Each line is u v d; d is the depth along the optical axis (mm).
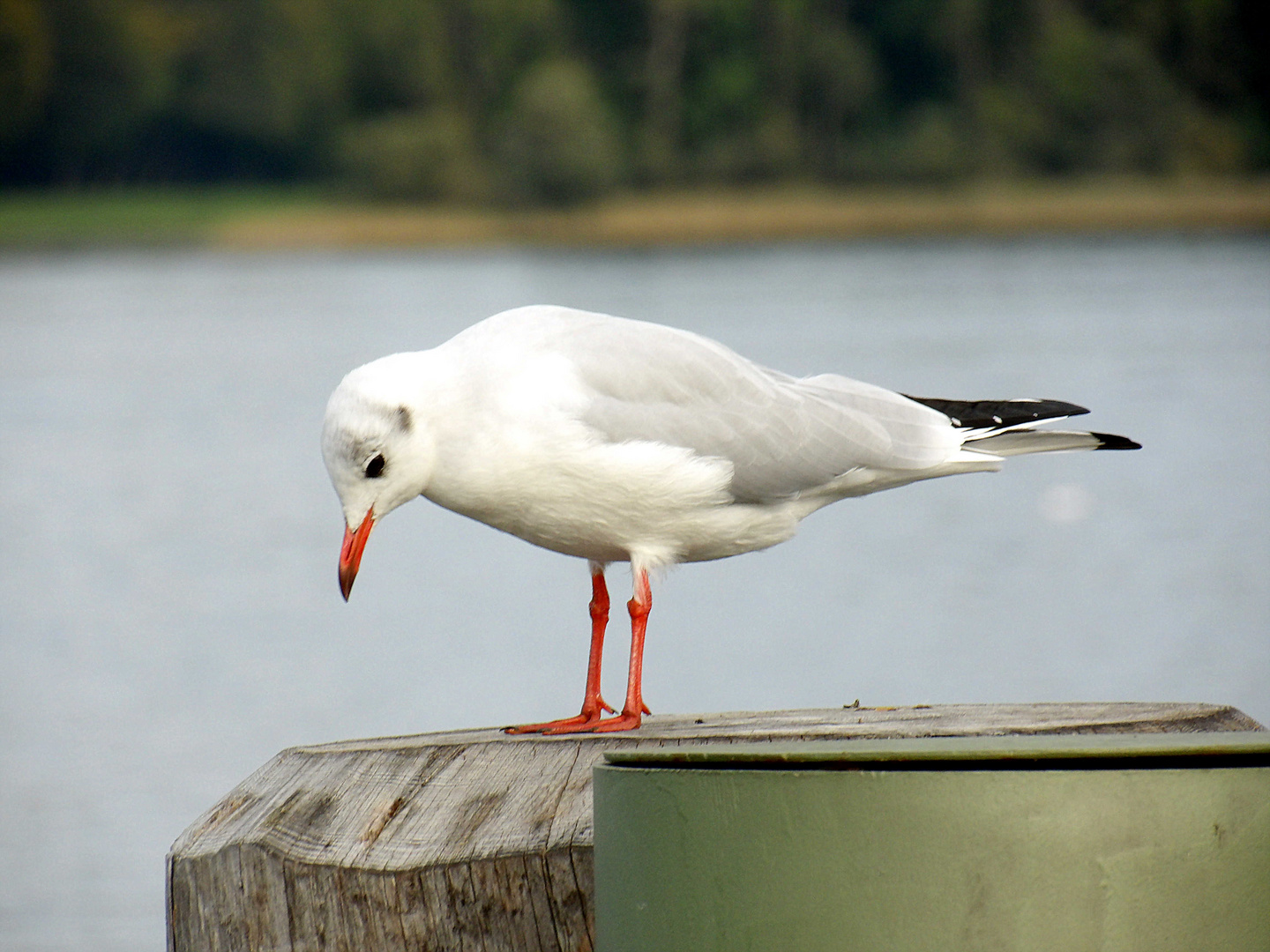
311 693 14516
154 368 34094
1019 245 59719
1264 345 32062
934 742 3367
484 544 20031
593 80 74812
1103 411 25906
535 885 3998
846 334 33875
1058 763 3225
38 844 11734
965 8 72562
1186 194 68375
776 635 15531
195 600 17672
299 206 74812
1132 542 18922
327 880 4105
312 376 32688
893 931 3197
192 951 4238
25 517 21812
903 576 17609
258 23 81438
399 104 79812
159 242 70812
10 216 75250
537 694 14141
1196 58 71188
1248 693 13938
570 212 70688
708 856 3309
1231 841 3199
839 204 69750
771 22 73562
